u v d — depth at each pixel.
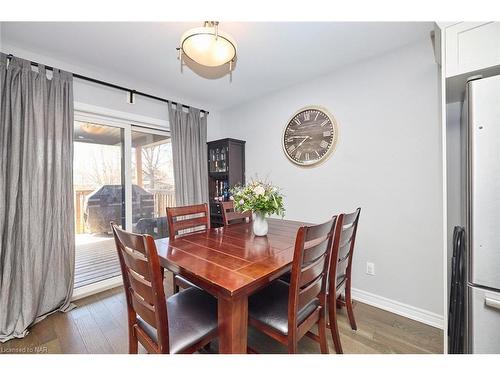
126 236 1.02
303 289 1.19
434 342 1.65
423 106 1.92
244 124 3.40
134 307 1.17
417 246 1.96
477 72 1.18
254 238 1.73
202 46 1.46
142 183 2.99
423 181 1.92
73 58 2.14
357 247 2.29
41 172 1.97
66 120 2.15
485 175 1.04
